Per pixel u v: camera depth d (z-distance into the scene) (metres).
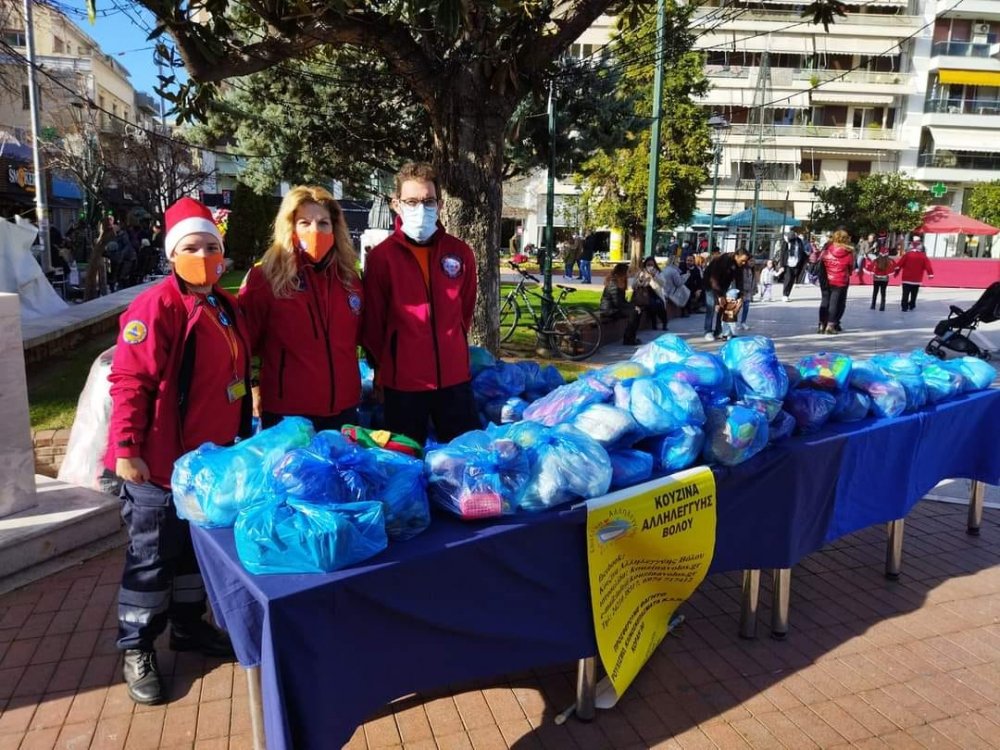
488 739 2.67
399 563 2.03
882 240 28.78
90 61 26.77
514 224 47.59
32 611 3.46
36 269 9.57
